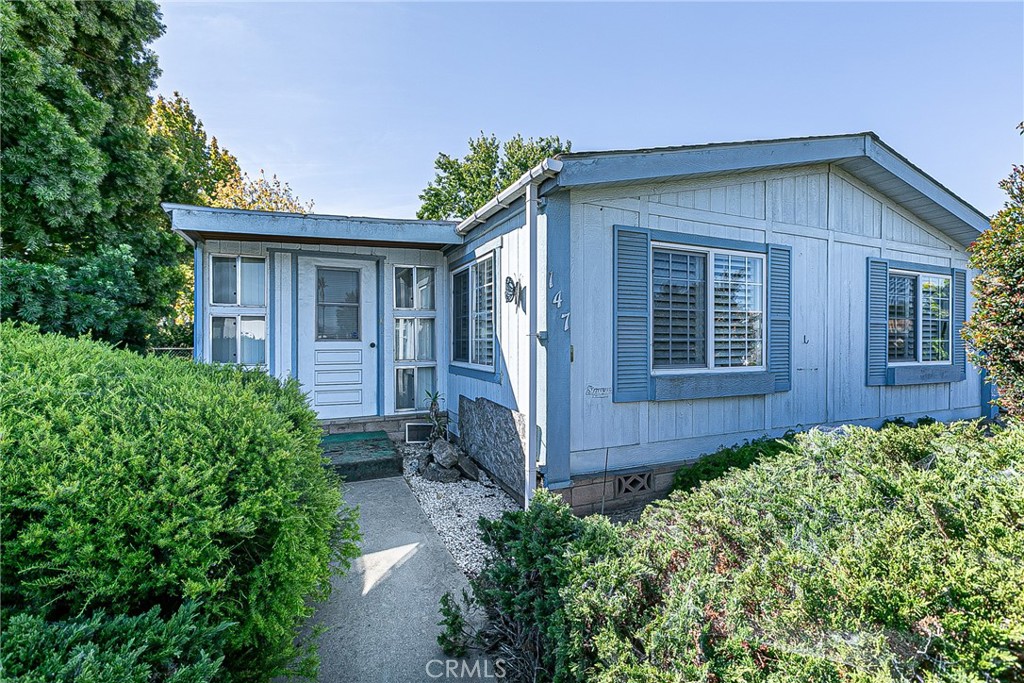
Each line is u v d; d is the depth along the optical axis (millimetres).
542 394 3943
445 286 6656
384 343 6383
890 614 1219
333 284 6184
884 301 5793
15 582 1293
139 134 8383
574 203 4020
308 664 1755
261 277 5891
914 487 1806
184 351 9227
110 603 1379
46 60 6918
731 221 4723
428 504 4359
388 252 6387
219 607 1511
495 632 2176
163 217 8992
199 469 1602
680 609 1457
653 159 4000
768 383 4855
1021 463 1995
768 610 1367
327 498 2127
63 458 1429
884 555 1414
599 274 4137
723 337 4742
